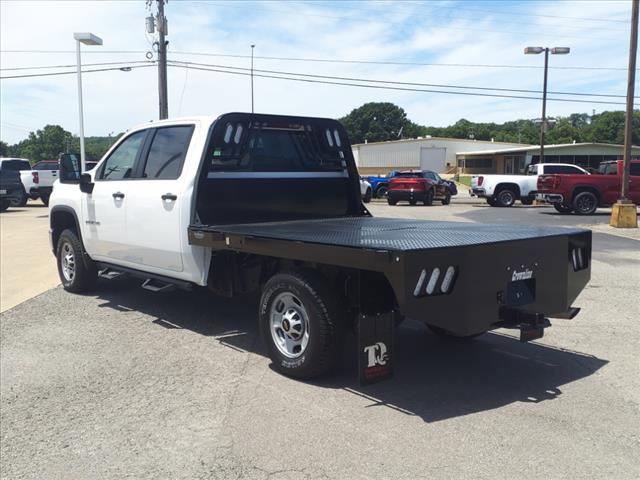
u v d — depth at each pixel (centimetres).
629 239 1335
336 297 443
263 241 470
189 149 575
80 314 686
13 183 2277
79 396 450
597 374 486
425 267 377
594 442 365
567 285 479
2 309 722
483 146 7069
